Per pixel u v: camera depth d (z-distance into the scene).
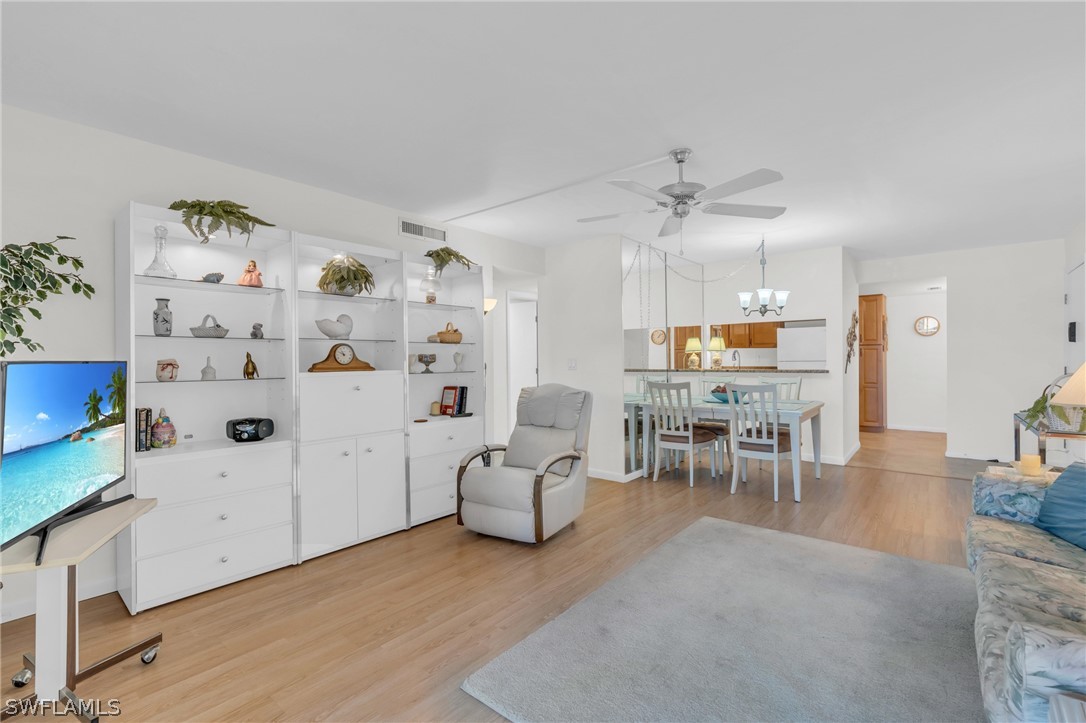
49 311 2.59
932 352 8.39
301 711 1.82
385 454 3.62
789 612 2.47
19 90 2.35
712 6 1.80
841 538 3.48
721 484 5.00
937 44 2.02
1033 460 2.64
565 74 2.24
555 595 2.69
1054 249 5.54
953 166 3.32
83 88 2.34
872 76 2.26
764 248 5.86
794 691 1.89
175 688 1.95
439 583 2.85
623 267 5.27
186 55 2.08
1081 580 1.83
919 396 8.51
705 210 3.06
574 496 3.68
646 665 2.06
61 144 2.63
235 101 2.46
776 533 3.58
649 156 3.13
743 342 6.48
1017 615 1.63
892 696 1.86
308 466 3.21
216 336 3.04
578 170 3.36
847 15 1.84
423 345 4.36
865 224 4.78
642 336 5.60
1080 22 1.87
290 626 2.40
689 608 2.52
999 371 5.86
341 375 3.39
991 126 2.74
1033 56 2.10
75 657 1.86
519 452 3.87
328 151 3.06
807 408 4.64
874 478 5.16
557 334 5.69
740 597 2.63
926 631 2.29
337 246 3.47
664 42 2.01
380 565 3.11
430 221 4.50
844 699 1.85
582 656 2.12
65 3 1.75
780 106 2.52
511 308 6.95
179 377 3.04
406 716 1.79
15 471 1.60
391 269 3.87
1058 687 1.23
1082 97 2.44
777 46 2.04
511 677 1.99
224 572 2.83
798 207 4.20
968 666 2.03
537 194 3.85
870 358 8.55
